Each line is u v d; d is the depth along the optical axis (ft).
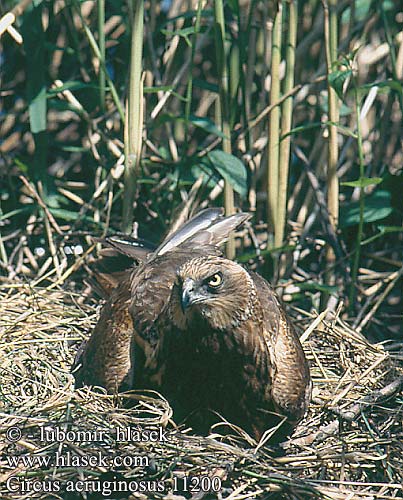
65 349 37.47
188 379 31.32
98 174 44.39
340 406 34.30
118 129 46.88
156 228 45.29
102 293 38.11
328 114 41.09
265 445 32.30
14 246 45.16
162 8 49.08
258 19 49.03
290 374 32.04
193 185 42.83
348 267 42.83
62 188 46.21
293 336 33.14
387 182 44.01
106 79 42.42
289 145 42.06
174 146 45.21
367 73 48.26
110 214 45.21
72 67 48.39
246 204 45.32
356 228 44.75
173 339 30.99
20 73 49.42
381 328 43.50
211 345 30.76
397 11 49.24
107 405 32.14
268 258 41.83
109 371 32.91
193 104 50.88
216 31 40.63
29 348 37.01
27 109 47.83
